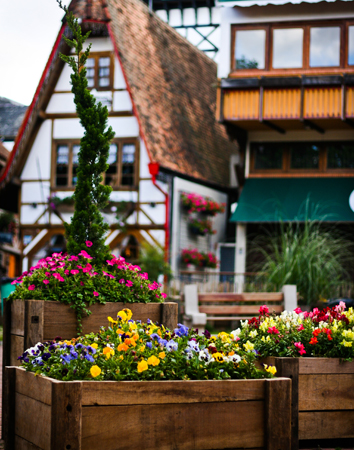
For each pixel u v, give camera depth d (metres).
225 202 22.69
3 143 27.61
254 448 3.88
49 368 3.90
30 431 3.88
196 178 20.25
